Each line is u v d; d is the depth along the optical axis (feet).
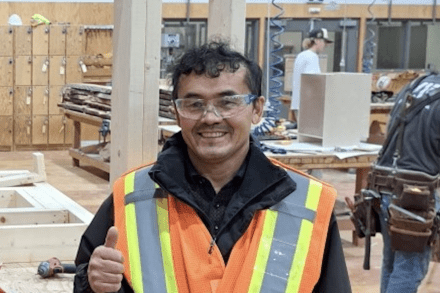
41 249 12.14
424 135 12.88
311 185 6.97
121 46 13.33
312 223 6.79
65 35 35.65
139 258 6.68
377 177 13.38
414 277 12.87
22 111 35.83
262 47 37.91
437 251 13.94
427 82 13.15
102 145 31.53
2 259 11.97
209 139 6.68
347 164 19.53
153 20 13.10
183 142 7.07
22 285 10.89
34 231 12.07
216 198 6.84
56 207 14.23
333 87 19.79
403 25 40.22
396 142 13.23
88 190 27.27
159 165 6.85
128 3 13.01
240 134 6.73
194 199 6.82
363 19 39.14
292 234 6.72
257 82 6.87
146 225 6.80
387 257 13.51
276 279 6.56
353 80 20.07
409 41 40.40
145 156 13.39
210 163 6.83
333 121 19.92
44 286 10.89
